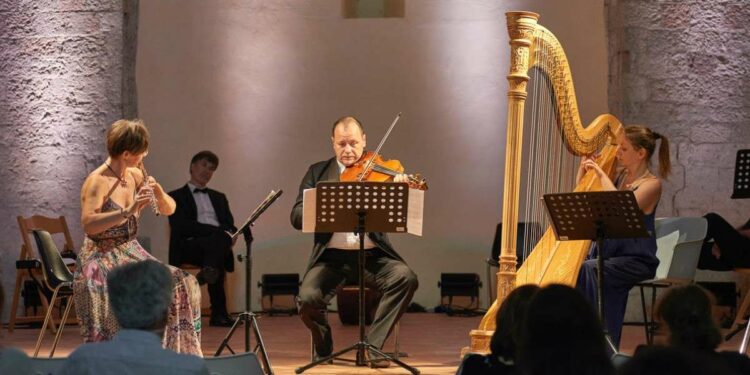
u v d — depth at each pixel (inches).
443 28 378.9
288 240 379.2
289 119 379.9
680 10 336.5
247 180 378.0
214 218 348.5
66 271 238.7
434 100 379.6
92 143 354.9
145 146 199.5
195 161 348.8
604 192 190.5
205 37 375.9
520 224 301.3
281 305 377.4
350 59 380.5
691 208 335.9
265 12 379.2
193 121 375.2
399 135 379.2
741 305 301.9
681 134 336.8
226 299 354.6
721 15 335.0
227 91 377.1
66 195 354.9
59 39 354.6
